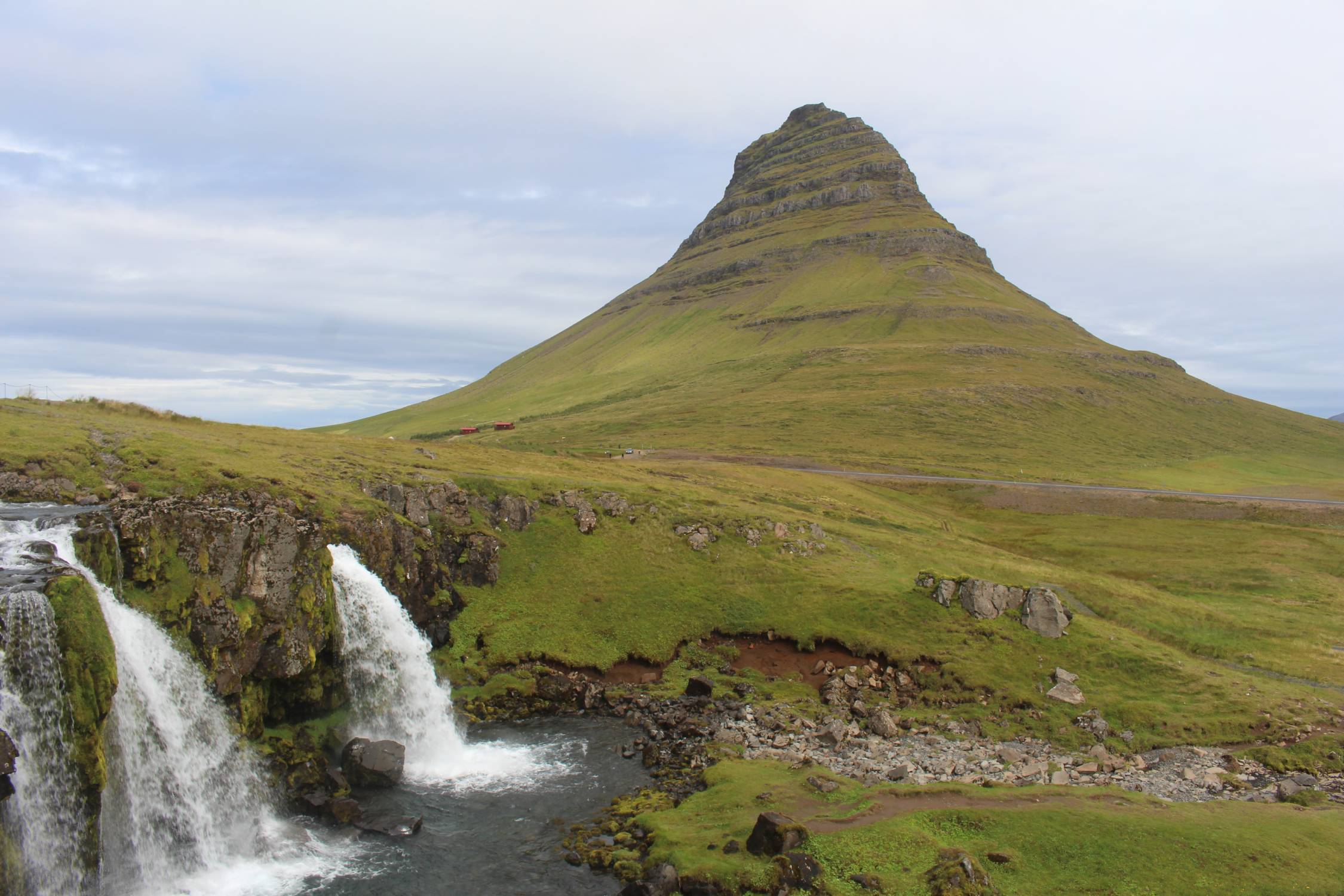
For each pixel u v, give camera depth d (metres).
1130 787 42.78
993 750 48.12
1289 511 136.00
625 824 38.56
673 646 61.53
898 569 72.50
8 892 27.53
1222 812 38.09
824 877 31.86
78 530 38.03
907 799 39.16
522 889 33.31
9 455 46.72
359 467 66.81
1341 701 53.41
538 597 64.50
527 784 43.31
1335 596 84.69
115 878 32.91
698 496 83.06
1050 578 75.25
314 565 46.09
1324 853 33.97
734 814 38.12
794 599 66.25
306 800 39.66
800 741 49.38
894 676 57.47
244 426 78.94
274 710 44.31
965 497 145.50
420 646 53.94
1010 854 33.56
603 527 72.94
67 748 31.17
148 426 62.94
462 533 66.00
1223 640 65.44
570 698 55.31
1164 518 135.25
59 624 32.12
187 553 41.81
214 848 36.06
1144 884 31.77
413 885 33.62
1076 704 53.09
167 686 37.50
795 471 138.00
